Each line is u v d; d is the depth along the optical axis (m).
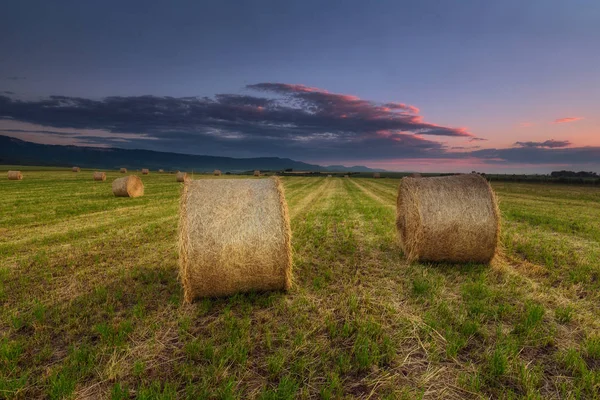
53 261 7.94
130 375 3.91
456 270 7.41
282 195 6.29
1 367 3.99
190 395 3.52
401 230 9.10
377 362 4.11
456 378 3.84
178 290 6.28
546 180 43.56
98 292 5.98
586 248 9.15
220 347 4.39
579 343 4.55
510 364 4.05
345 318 5.10
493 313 5.29
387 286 6.46
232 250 5.76
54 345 4.50
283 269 5.99
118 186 21.50
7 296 5.97
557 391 3.65
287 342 4.56
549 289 6.32
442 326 4.93
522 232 11.25
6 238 10.15
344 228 11.88
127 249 9.02
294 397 3.58
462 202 7.59
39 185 30.64
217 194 6.18
